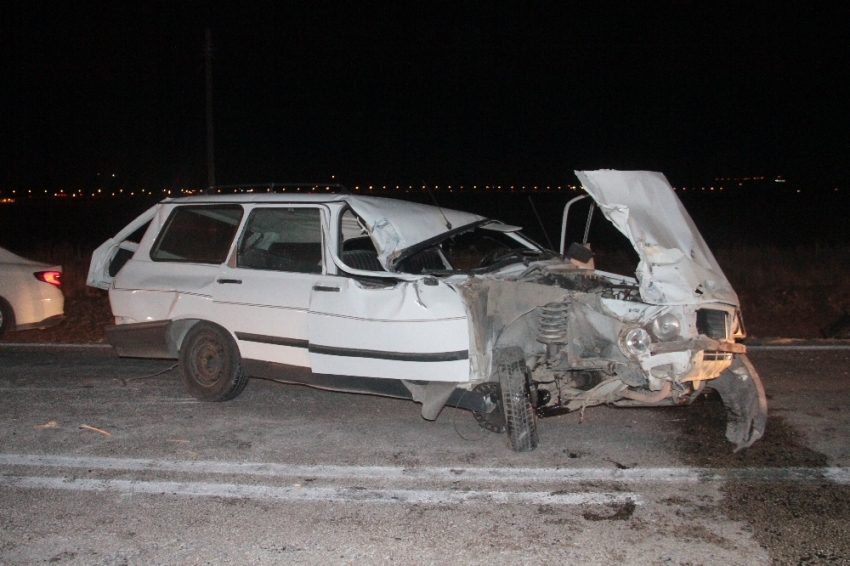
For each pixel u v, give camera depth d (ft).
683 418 20.08
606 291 19.42
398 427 19.66
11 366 27.20
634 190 18.25
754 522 13.84
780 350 28.32
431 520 14.12
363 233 24.25
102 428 19.69
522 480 15.99
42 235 98.53
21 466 17.02
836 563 12.30
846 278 43.42
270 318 20.22
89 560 12.70
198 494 15.43
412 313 18.04
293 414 20.88
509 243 24.75
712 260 18.17
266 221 21.34
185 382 22.13
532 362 18.28
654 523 13.88
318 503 14.93
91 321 37.63
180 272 22.07
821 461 16.83
